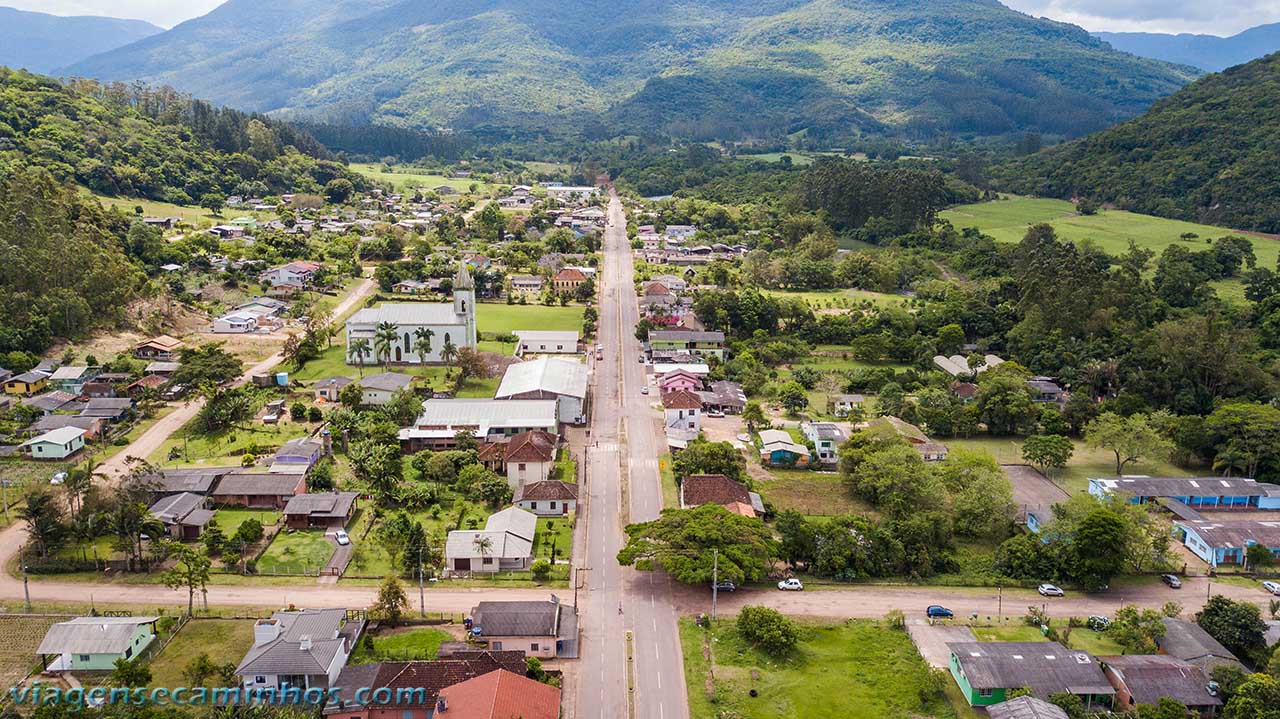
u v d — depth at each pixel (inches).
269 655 3959.2
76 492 5319.9
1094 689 3973.9
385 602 4468.5
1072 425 7746.1
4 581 4854.8
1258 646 4416.8
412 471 6333.7
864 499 6117.1
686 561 4810.5
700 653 4315.9
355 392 7411.4
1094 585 5064.0
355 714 3764.8
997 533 5639.8
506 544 5157.5
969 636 4485.7
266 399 7672.2
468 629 4436.5
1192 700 3914.9
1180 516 6028.5
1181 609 4872.0
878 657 4328.3
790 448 6771.7
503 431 6879.9
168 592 4790.8
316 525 5556.1
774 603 4835.1
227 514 5659.5
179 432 6983.3
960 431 7637.8
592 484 6284.5
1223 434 6865.2
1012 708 3720.5
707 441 6648.6
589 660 4252.0
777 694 4018.2
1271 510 6264.8
